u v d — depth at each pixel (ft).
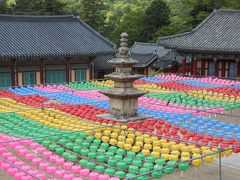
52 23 157.99
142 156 51.31
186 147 53.26
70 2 352.69
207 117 80.02
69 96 97.60
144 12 287.48
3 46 131.64
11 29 143.74
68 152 54.49
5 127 67.31
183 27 239.91
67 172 48.37
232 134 64.49
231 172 56.08
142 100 90.84
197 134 63.36
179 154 53.57
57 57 140.77
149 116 74.59
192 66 151.74
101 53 150.00
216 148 49.37
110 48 154.61
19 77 138.82
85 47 149.18
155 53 205.16
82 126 65.05
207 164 59.31
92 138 58.80
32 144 54.44
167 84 116.78
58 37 150.10
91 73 157.89
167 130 64.59
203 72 150.82
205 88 109.50
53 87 113.19
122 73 73.41
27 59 136.77
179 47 144.77
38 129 63.77
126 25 273.75
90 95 99.25
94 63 166.50
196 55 149.69
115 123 68.39
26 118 72.59
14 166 46.39
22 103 87.71
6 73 135.64
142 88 111.24
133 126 65.46
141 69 208.33
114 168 49.08
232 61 142.92
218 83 120.67
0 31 140.15
